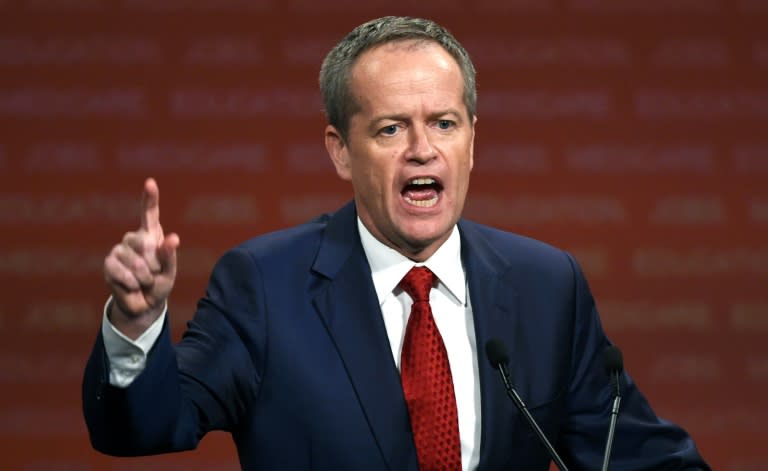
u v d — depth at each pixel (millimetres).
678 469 6035
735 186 15008
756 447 15055
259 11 14508
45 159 14297
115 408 4980
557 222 14945
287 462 5566
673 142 14977
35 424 14367
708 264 15031
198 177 14477
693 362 15039
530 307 6090
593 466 6062
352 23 14633
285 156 14578
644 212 14984
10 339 14352
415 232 5676
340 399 5586
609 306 15016
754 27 14969
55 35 14250
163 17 14398
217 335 5664
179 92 14438
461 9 14844
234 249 6047
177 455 14617
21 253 14328
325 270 5922
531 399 5863
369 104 5645
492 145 14898
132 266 4738
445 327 5934
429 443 5570
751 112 14992
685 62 14953
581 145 14938
